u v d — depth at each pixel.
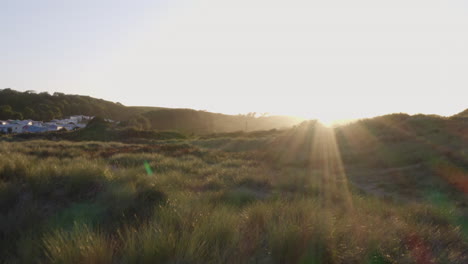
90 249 2.64
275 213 4.47
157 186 6.26
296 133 30.52
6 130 92.44
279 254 2.99
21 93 167.62
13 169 6.05
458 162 14.66
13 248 3.12
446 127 21.28
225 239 3.26
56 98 174.62
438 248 3.90
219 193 6.92
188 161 15.98
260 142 33.12
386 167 17.17
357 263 3.01
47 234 3.26
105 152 17.61
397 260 3.19
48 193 5.02
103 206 4.62
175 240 2.97
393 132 23.67
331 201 7.75
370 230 3.86
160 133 55.00
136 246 2.87
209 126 154.38
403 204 8.77
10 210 4.10
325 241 3.21
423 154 17.25
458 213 7.67
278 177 11.48
